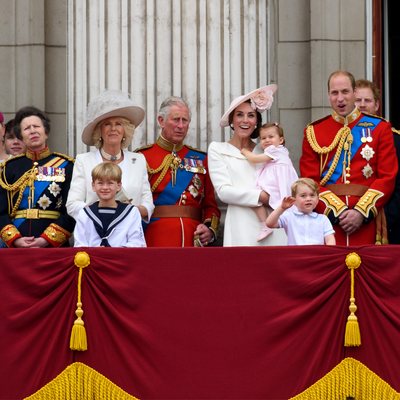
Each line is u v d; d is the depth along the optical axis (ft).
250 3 78.89
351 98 65.31
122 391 53.11
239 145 67.82
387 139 64.39
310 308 53.47
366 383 52.80
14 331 54.13
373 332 53.47
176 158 69.46
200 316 54.03
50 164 67.31
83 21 79.15
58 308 54.34
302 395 52.70
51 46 85.15
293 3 85.20
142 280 54.49
